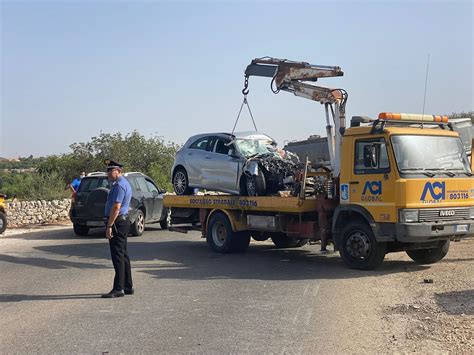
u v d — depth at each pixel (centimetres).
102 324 722
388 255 1298
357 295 866
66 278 1055
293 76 1335
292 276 1041
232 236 1353
